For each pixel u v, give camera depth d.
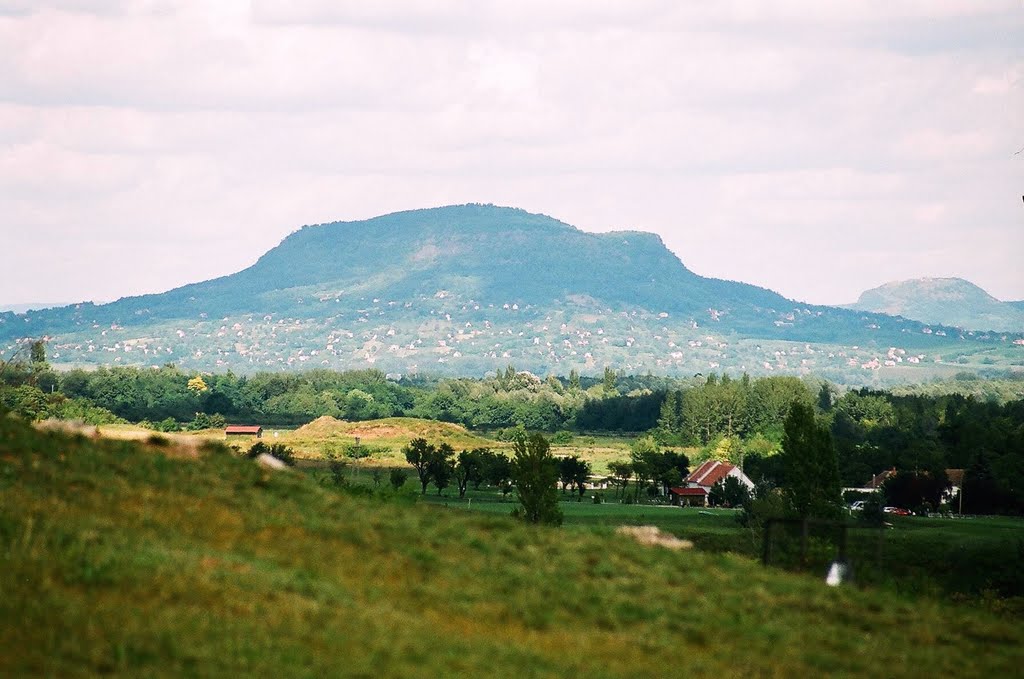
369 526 63.94
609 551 67.88
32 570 46.38
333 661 41.69
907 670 53.03
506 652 46.72
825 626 58.91
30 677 37.47
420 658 43.81
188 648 40.88
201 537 57.19
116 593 45.75
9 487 58.31
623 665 48.09
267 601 47.72
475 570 59.88
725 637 54.84
